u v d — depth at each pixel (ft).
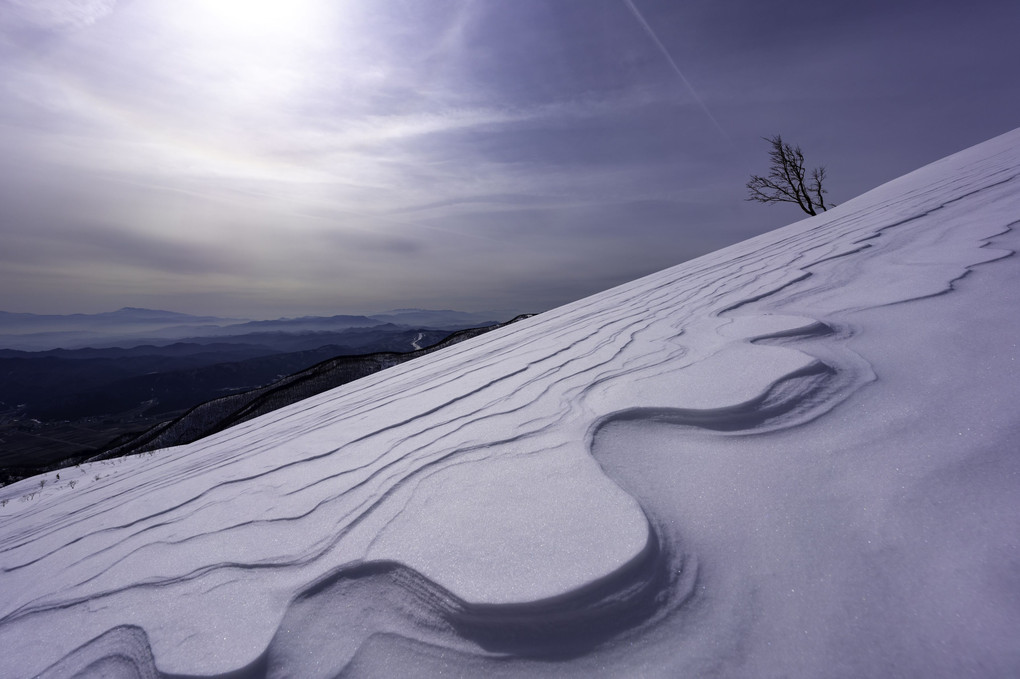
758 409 5.53
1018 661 2.51
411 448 6.97
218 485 8.11
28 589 6.19
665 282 21.01
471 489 5.13
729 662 2.89
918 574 3.15
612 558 3.62
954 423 4.46
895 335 6.67
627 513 4.13
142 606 4.74
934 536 3.38
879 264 10.83
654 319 12.26
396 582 4.01
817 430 4.94
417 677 3.20
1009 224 10.53
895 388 5.33
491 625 3.38
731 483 4.42
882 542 3.45
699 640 3.05
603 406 6.52
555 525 4.16
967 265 8.68
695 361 7.62
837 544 3.53
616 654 3.06
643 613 3.27
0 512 17.52
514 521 4.35
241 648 3.73
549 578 3.55
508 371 10.62
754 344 7.70
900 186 30.19
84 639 4.53
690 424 5.55
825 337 7.31
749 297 11.44
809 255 14.78
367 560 4.37
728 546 3.72
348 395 16.48
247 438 13.62
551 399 7.53
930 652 2.68
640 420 5.84
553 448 5.67
